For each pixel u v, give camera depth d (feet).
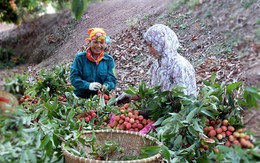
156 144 7.25
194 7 24.58
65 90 11.52
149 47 10.16
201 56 20.45
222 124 7.87
